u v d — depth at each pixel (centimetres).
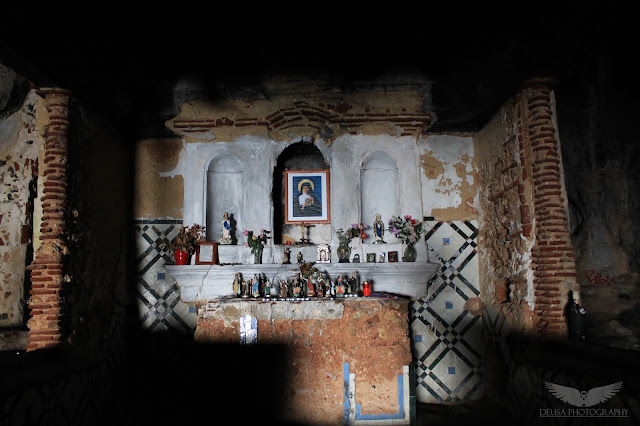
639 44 650
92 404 715
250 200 896
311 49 755
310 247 898
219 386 735
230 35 707
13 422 505
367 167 932
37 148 791
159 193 901
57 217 668
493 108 818
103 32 649
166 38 700
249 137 905
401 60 788
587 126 754
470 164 917
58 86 679
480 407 818
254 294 817
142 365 856
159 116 882
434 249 892
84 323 711
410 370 739
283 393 731
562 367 600
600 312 743
